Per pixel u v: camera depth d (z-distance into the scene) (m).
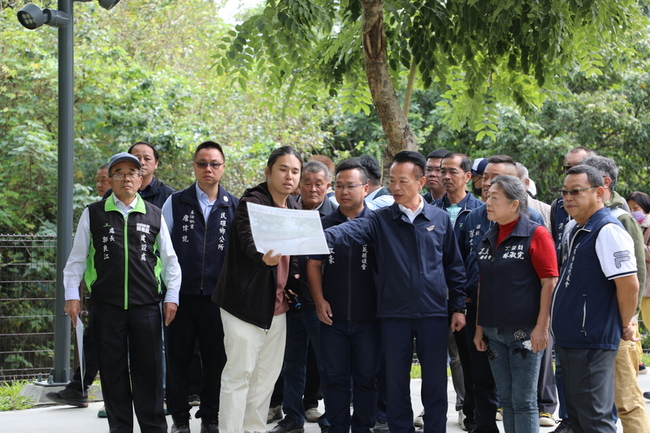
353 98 8.06
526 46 6.77
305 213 4.25
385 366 4.78
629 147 14.84
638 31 8.53
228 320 4.44
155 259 4.70
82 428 5.29
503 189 4.23
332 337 4.66
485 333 4.39
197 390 6.05
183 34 15.22
